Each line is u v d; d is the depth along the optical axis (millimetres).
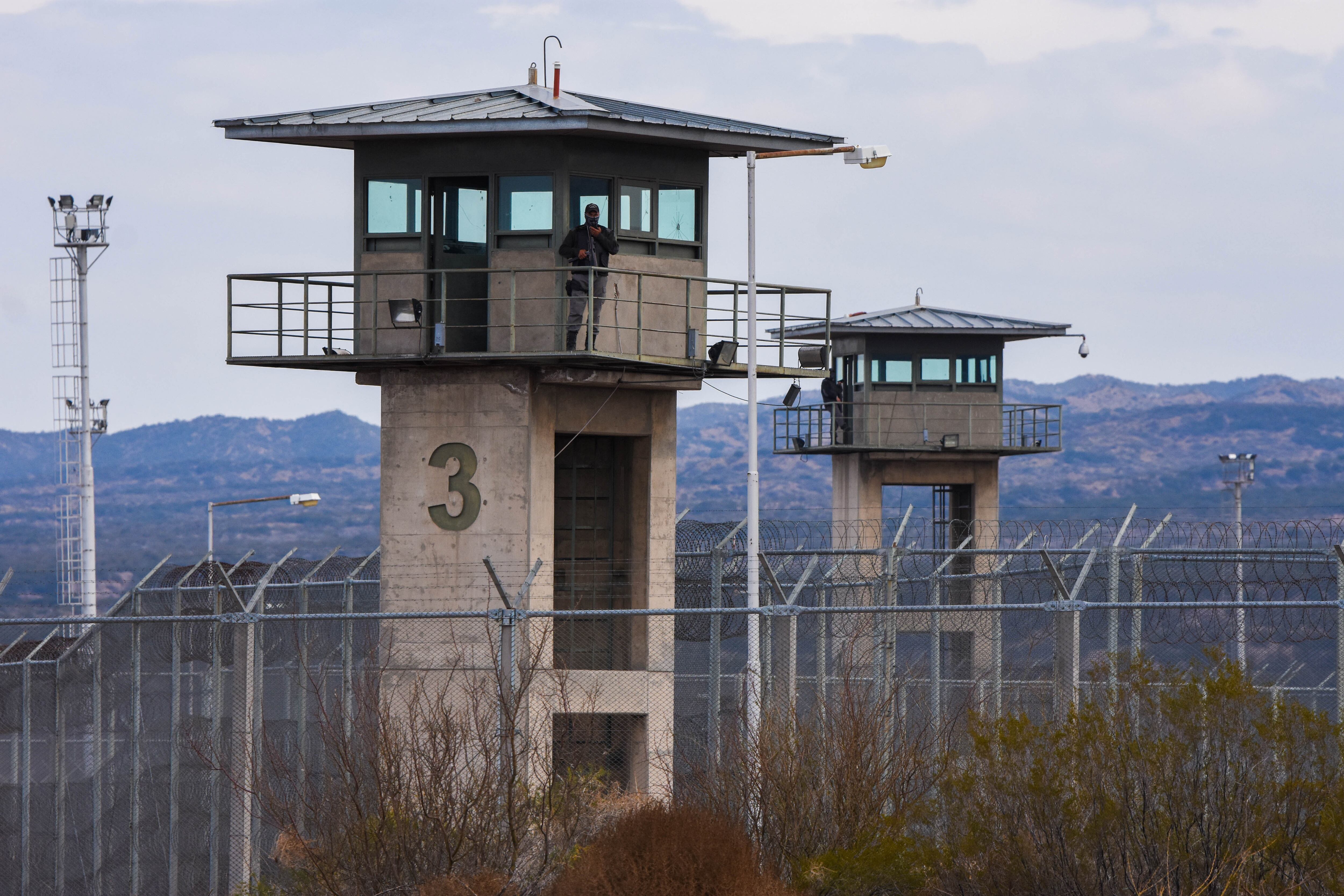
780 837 47594
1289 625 61688
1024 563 70062
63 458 153000
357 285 73812
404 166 73062
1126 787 44656
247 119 72500
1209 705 44781
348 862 47062
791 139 75438
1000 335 160000
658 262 74312
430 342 71875
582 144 71875
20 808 64812
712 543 75625
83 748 74500
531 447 72812
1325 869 42875
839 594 86188
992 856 45281
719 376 77312
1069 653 51531
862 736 49031
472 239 73375
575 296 69938
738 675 61562
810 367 78812
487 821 47562
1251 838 43438
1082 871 44469
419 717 54031
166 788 69688
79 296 148750
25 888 63250
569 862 45875
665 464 78938
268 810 50000
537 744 52250
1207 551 61750
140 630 63062
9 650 70125
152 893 64688
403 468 74250
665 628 77625
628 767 76000
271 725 64562
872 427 159000
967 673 79875
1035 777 45062
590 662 79312
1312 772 44594
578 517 80125
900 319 161500
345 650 59406
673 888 41906
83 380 147500
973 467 164500
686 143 73688
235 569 67812
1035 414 163375
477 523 73000
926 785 49031
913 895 45500
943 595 88188
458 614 52000
